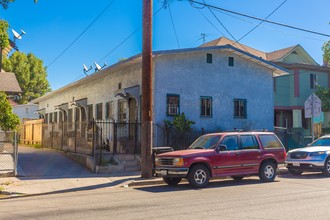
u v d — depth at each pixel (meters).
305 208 8.31
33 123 30.30
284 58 32.03
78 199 10.25
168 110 18.42
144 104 14.33
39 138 28.22
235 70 20.95
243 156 13.05
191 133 18.27
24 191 11.80
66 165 17.23
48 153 21.55
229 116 20.44
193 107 19.22
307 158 15.30
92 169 15.98
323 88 29.89
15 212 8.42
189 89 19.16
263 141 13.73
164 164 12.55
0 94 10.98
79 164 17.55
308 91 30.73
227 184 12.98
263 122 21.67
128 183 13.20
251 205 8.75
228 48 20.02
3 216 7.95
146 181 13.48
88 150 17.84
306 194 10.38
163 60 18.50
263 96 21.84
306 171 16.09
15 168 14.55
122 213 8.05
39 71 60.06
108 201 9.77
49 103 36.22
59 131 23.12
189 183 12.30
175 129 17.91
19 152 22.25
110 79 22.72
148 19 14.30
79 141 19.34
